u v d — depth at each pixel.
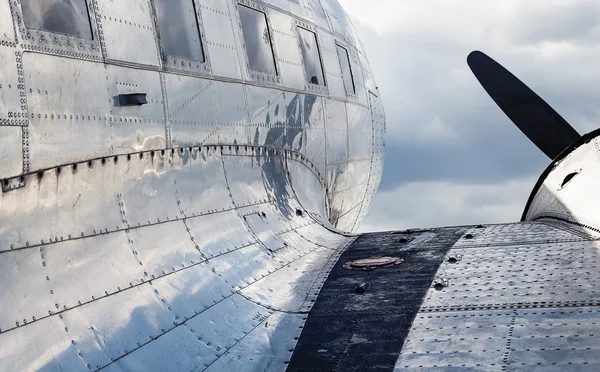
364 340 4.51
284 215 7.19
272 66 7.94
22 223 3.78
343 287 5.43
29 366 3.42
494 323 4.37
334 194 9.99
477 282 5.04
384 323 4.67
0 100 3.76
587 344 3.98
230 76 6.75
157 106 5.36
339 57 10.37
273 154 7.66
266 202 7.01
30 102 3.97
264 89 7.52
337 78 10.09
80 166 4.32
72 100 4.34
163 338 4.23
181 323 4.46
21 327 3.51
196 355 4.29
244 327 4.80
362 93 11.09
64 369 3.56
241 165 6.78
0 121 3.74
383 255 6.08
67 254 4.02
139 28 5.27
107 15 4.88
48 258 3.88
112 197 4.60
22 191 3.82
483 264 5.39
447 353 4.16
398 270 5.59
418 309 4.77
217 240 5.62
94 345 3.80
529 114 9.23
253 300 5.18
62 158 4.16
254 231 6.29
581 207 6.12
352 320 4.81
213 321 4.69
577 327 4.16
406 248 6.21
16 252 3.68
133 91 5.03
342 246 6.67
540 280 4.88
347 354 4.40
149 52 5.36
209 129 6.20
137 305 4.28
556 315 4.34
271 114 7.66
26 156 3.88
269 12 8.18
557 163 7.27
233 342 4.59
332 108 9.67
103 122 4.61
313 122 8.95
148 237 4.82
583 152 6.82
